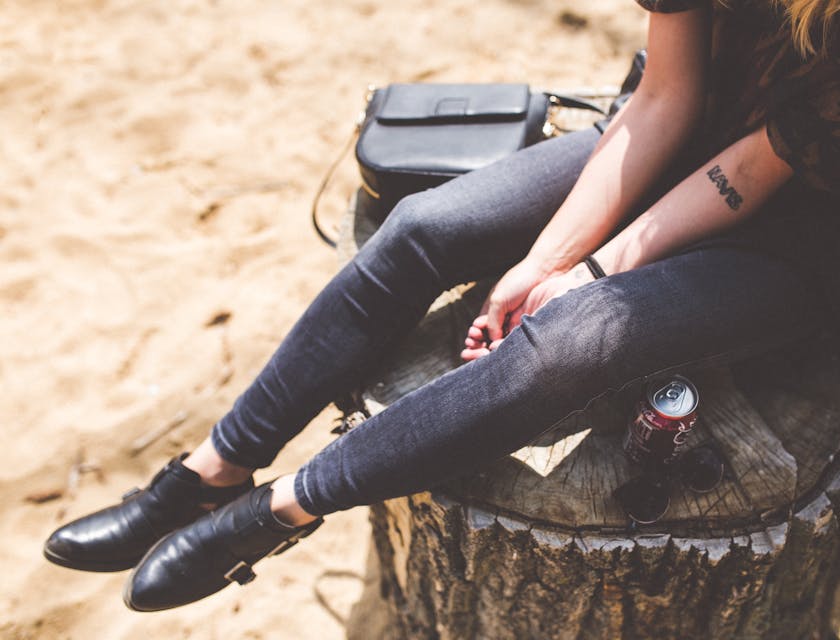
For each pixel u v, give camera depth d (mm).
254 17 3523
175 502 1580
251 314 2648
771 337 1316
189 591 1521
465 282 1528
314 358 1459
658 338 1249
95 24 3500
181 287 2719
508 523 1380
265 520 1451
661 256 1354
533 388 1241
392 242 1421
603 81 3227
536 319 1267
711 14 1344
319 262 2773
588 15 3428
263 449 1521
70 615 2080
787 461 1349
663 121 1397
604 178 1416
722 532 1342
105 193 2961
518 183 1485
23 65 3344
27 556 2180
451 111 1781
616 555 1358
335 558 2201
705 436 1393
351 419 1526
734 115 1339
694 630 1568
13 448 2377
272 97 3248
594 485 1371
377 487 1343
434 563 1590
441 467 1307
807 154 1190
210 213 2906
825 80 1159
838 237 1273
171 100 3236
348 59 3357
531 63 3309
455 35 3424
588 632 1618
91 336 2607
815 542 1399
